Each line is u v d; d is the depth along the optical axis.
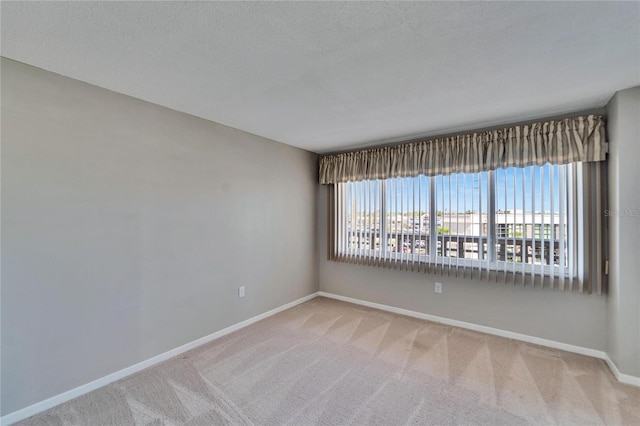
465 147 3.05
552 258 2.66
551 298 2.73
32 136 1.83
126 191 2.28
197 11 1.28
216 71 1.86
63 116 1.95
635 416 1.81
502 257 2.91
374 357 2.55
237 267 3.17
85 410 1.88
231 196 3.11
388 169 3.58
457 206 3.16
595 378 2.22
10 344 1.76
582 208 2.53
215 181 2.94
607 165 2.40
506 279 2.89
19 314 1.79
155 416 1.82
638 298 2.12
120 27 1.41
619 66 1.78
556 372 2.31
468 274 3.11
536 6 1.25
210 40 1.52
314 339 2.92
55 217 1.93
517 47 1.57
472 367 2.39
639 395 2.01
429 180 3.35
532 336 2.83
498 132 2.87
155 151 2.45
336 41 1.52
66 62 1.77
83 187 2.05
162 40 1.52
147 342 2.41
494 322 3.02
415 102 2.36
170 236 2.57
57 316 1.94
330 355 2.59
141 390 2.09
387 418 1.81
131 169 2.30
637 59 1.69
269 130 3.19
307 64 1.77
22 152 1.80
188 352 2.65
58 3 1.23
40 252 1.87
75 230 2.02
